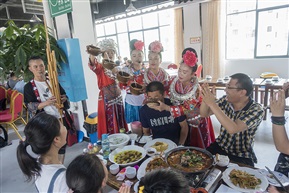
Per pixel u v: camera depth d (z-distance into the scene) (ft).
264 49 18.69
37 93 6.49
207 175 3.45
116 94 7.48
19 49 7.73
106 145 4.68
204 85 4.28
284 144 3.74
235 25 19.80
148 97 5.23
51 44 7.97
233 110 4.63
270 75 13.42
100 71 7.02
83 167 2.65
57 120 3.26
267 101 11.35
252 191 3.18
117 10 25.25
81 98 8.91
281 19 17.22
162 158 4.07
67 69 8.39
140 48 6.41
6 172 7.87
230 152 4.85
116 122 7.64
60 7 8.10
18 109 10.82
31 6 14.61
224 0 19.35
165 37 25.11
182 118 5.32
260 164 7.49
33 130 3.00
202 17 20.66
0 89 12.12
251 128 4.41
